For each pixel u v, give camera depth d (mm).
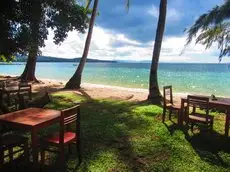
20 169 4320
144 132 6402
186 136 6113
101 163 4629
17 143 4277
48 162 4645
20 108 7375
